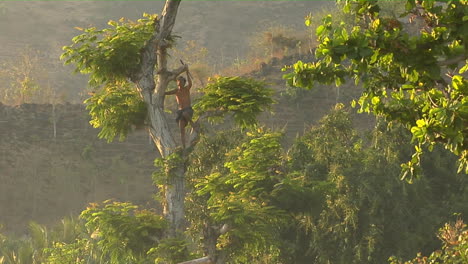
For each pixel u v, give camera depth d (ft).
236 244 62.49
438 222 93.76
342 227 90.12
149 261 61.93
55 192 157.17
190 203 83.10
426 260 49.55
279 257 91.50
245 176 65.26
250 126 64.39
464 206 95.30
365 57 24.38
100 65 58.13
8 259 107.24
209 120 66.08
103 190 159.63
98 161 163.73
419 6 24.71
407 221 92.02
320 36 24.34
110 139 64.80
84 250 76.23
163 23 60.34
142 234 59.41
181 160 60.54
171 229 61.57
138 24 60.39
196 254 64.49
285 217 66.13
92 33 59.47
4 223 148.77
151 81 61.57
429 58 24.38
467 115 22.07
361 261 90.02
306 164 94.99
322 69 26.23
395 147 94.43
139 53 60.34
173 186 61.41
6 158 160.66
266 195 65.87
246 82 62.85
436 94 24.61
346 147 96.22
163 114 62.28
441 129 22.71
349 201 89.61
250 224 61.62
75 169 161.27
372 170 92.63
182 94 62.39
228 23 374.22
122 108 62.18
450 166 98.58
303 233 93.15
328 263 90.27
